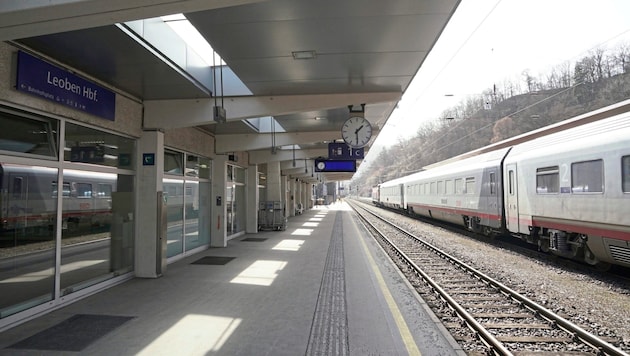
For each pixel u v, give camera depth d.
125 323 5.12
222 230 12.68
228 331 4.82
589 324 5.37
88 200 6.77
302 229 19.52
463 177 16.72
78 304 6.02
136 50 5.59
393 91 8.34
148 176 8.16
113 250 7.49
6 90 4.94
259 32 5.47
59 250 5.95
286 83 7.71
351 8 4.83
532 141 11.49
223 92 8.41
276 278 7.87
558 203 9.54
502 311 6.01
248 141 12.98
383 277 8.09
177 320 5.24
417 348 4.29
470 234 17.27
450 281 8.05
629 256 7.45
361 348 4.29
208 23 5.20
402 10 4.89
